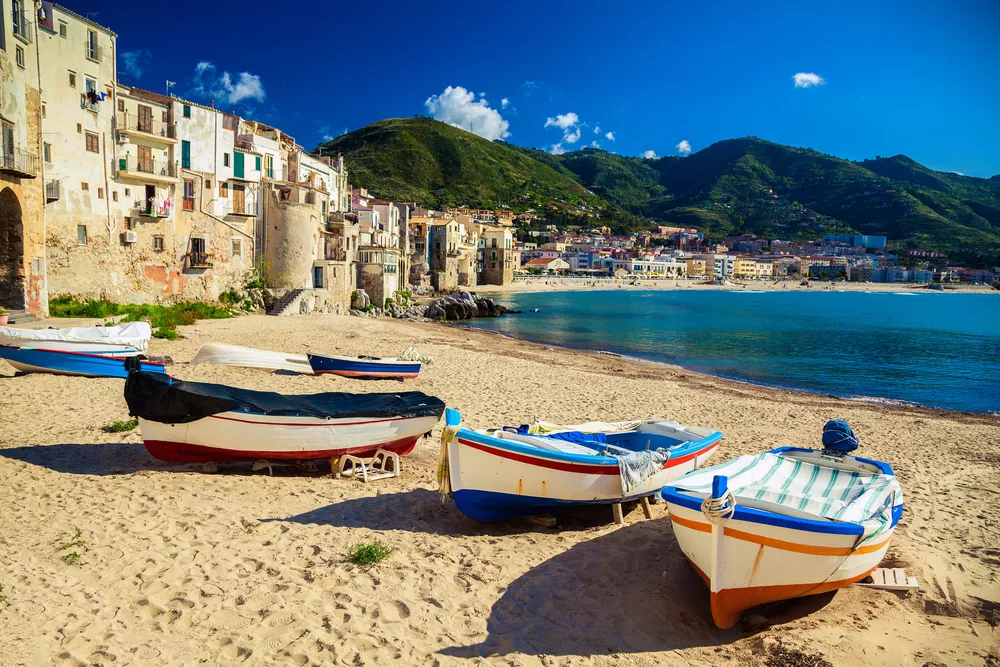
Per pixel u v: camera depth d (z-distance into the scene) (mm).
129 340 22703
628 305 107875
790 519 6949
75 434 14227
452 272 109938
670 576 8352
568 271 192625
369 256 66875
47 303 32031
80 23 36094
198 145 44062
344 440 12344
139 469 11828
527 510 10273
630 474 10039
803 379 34031
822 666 6297
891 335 61031
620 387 26047
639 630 7004
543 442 10469
